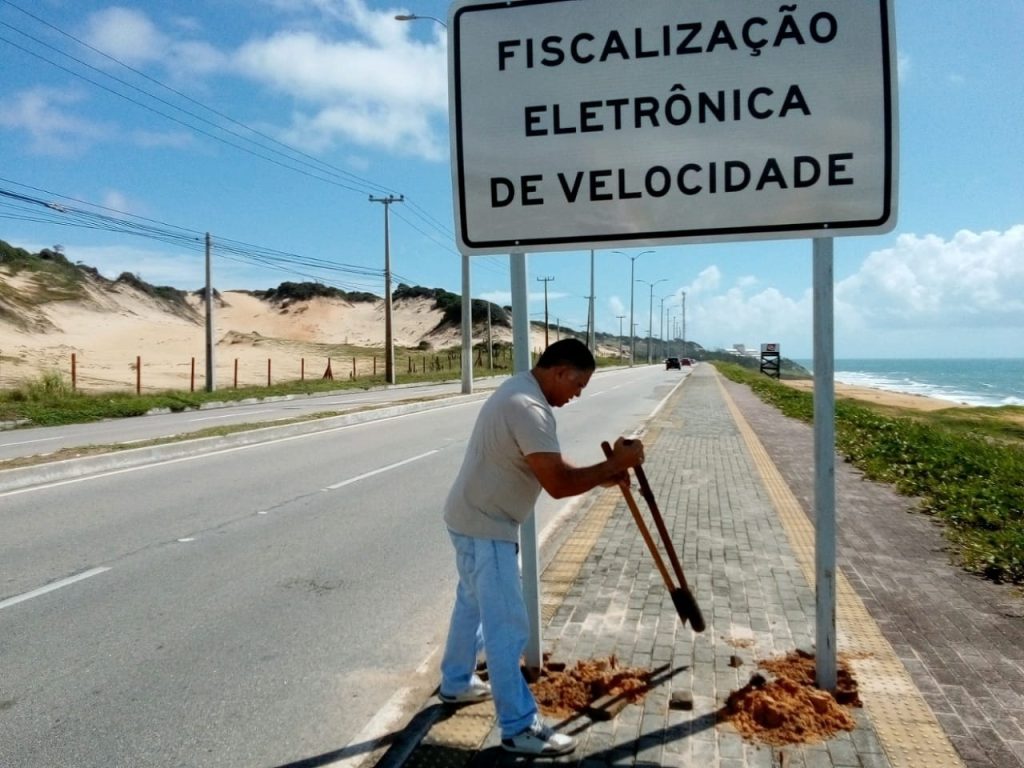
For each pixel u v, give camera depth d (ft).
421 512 25.39
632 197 10.43
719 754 9.50
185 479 31.65
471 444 10.06
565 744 9.58
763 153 10.12
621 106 10.38
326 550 20.67
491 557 9.85
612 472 10.02
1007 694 10.99
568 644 12.98
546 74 10.52
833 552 10.80
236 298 411.54
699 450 38.06
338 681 12.67
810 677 11.49
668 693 11.12
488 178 10.72
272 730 11.07
